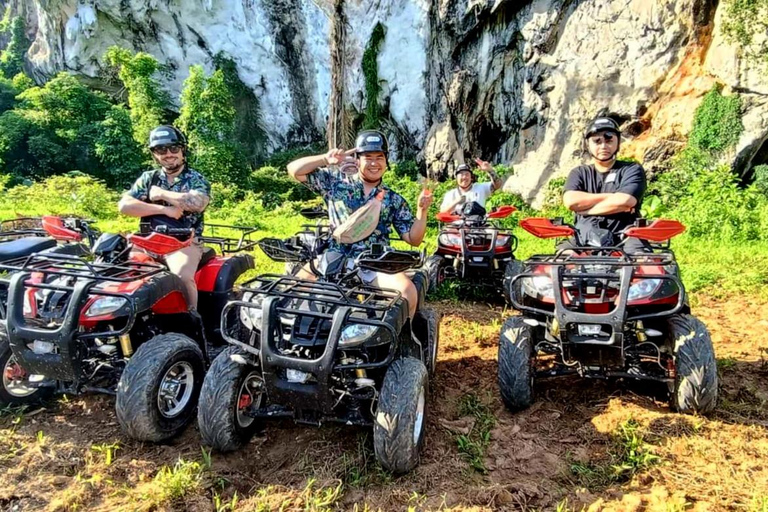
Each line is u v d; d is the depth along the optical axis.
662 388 4.22
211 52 30.94
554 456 3.45
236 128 30.97
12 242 4.44
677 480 3.14
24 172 27.20
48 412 3.94
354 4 25.47
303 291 3.33
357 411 3.43
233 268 4.78
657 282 3.75
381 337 3.27
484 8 21.34
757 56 15.80
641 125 18.31
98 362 3.75
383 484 3.17
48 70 33.03
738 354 5.03
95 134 27.22
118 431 3.70
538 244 11.09
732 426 3.66
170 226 4.51
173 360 3.55
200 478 3.18
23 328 3.38
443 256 7.72
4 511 2.92
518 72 21.39
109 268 3.77
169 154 4.55
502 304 7.37
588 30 19.41
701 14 17.23
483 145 23.34
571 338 3.59
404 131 24.73
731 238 11.07
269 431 3.74
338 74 15.35
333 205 4.02
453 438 3.66
